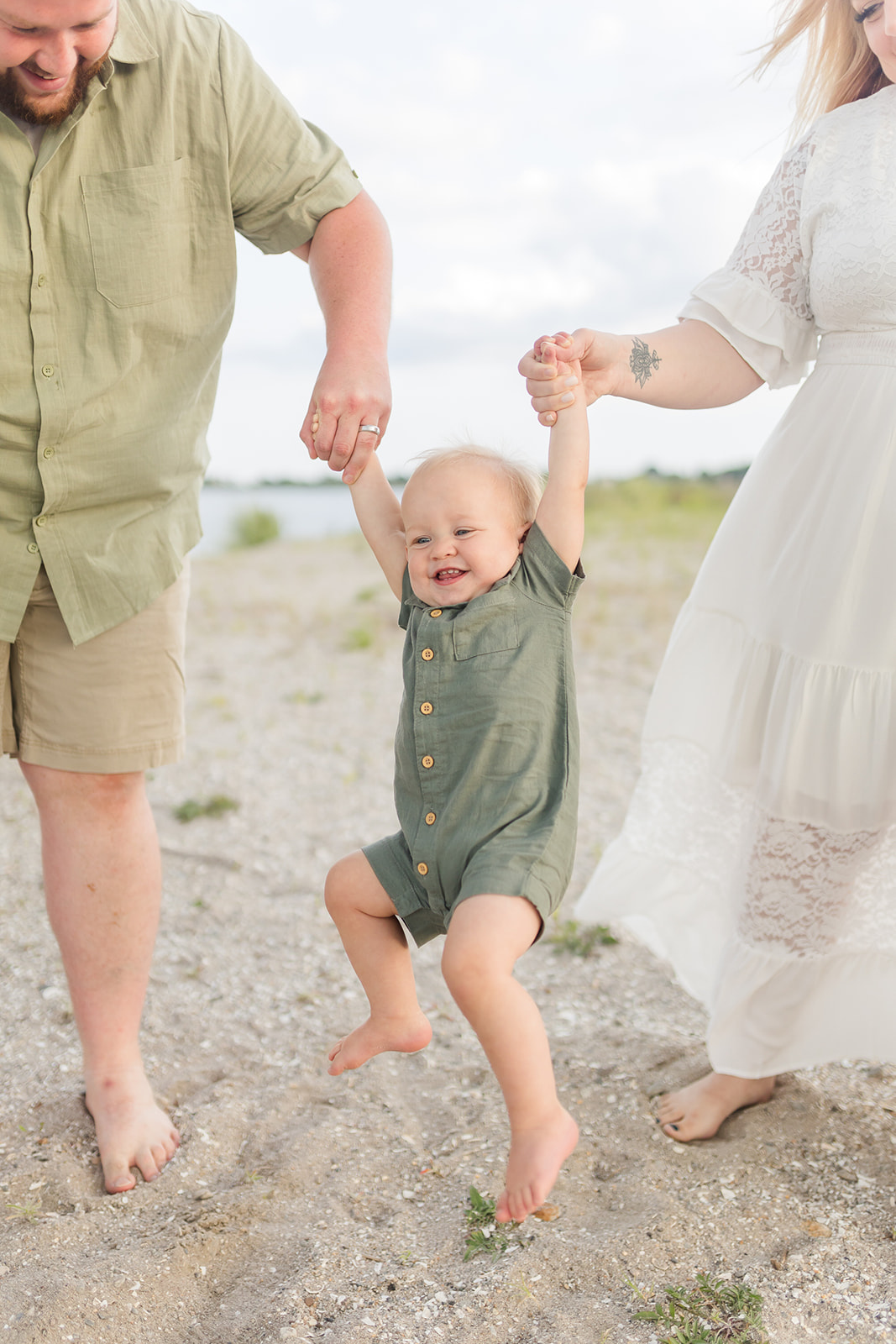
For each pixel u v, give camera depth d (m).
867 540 2.42
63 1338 2.08
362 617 10.02
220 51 2.42
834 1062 2.92
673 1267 2.26
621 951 3.80
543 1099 1.86
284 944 3.87
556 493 2.08
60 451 2.40
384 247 2.64
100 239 2.31
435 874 2.04
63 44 2.04
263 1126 2.81
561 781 2.01
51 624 2.57
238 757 6.07
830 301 2.45
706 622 2.79
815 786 2.53
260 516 18.41
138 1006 2.84
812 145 2.53
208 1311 2.20
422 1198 2.56
